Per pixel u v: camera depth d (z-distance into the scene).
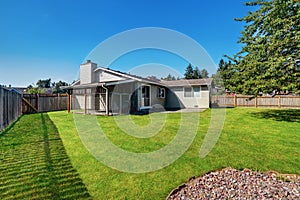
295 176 3.29
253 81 10.29
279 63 8.85
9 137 6.00
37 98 14.64
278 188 2.84
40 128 7.59
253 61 10.58
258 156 4.29
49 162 3.89
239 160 4.05
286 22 9.23
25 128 7.57
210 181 3.12
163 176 3.33
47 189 2.85
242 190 2.79
